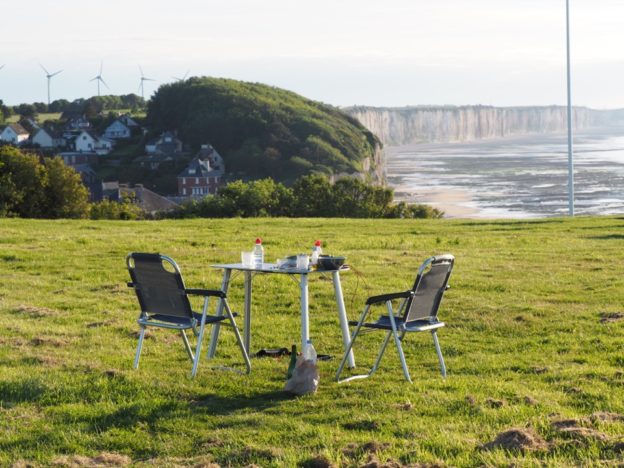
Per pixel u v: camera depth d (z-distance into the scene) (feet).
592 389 27.91
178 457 22.62
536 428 23.52
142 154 636.48
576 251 71.51
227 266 33.88
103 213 230.48
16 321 41.78
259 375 31.63
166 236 82.94
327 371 32.53
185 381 30.22
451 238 83.71
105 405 27.20
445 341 37.86
